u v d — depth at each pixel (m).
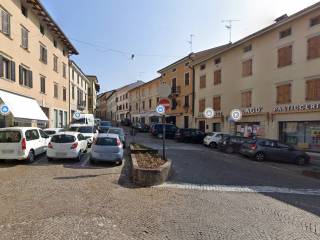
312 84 20.73
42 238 5.12
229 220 6.34
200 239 5.28
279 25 23.38
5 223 5.79
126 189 8.90
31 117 19.34
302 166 17.44
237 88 29.48
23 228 5.55
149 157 13.34
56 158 14.16
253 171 13.97
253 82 27.03
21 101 19.64
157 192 8.70
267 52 25.25
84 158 15.36
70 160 14.60
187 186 9.73
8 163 13.33
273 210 7.21
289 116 22.73
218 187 9.78
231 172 13.18
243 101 28.42
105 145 13.61
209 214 6.71
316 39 20.50
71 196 7.85
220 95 32.53
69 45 34.25
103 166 13.13
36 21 24.17
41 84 25.75
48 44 27.61
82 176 10.66
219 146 23.09
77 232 5.42
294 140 22.58
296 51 22.17
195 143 30.28
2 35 17.89
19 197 7.65
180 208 7.11
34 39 23.67
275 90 24.22
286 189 9.97
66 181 9.73
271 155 18.17
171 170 12.33
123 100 84.94
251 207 7.41
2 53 17.91
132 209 6.90
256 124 26.77
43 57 26.19
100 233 5.41
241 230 5.77
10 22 19.00
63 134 14.35
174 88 45.44
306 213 7.05
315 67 20.55
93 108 65.25
